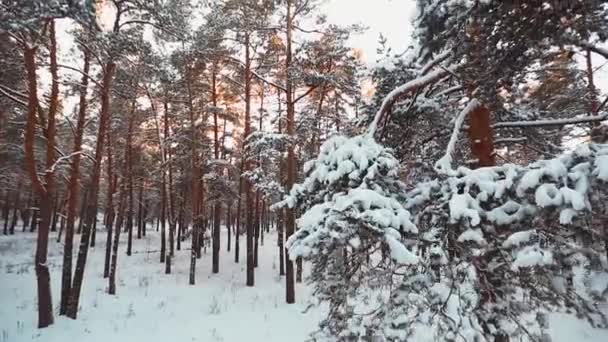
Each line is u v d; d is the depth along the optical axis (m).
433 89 5.54
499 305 3.27
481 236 3.03
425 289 3.27
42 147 20.09
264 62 15.64
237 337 9.55
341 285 3.49
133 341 9.21
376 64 5.25
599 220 2.87
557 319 9.07
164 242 21.69
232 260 22.67
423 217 3.42
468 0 3.44
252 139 13.38
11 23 6.09
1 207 31.81
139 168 24.03
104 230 34.84
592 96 8.70
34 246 24.58
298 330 9.98
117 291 14.60
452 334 3.11
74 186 11.56
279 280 17.34
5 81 11.08
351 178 3.33
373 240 3.13
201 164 19.19
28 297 12.97
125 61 11.56
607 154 2.78
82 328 9.96
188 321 10.85
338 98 16.14
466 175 3.41
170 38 12.10
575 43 3.24
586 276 3.12
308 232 3.30
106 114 11.88
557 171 2.80
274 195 13.07
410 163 4.32
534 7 3.04
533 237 2.95
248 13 13.70
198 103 19.08
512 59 3.52
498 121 5.59
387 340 3.18
